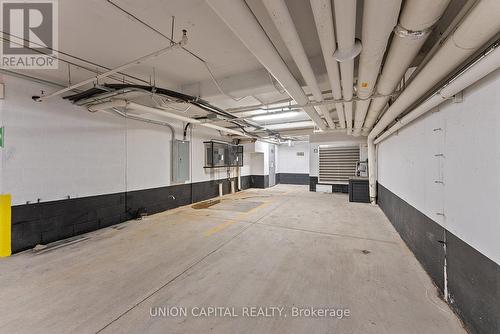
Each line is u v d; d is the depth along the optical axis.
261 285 2.14
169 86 3.72
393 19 1.22
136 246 3.15
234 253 2.90
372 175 6.20
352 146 7.99
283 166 12.10
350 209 5.52
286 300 1.91
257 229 3.93
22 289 2.09
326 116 4.22
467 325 1.57
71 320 1.67
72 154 3.64
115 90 2.96
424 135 2.46
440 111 2.05
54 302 1.89
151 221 4.49
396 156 3.84
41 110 3.28
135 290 2.07
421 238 2.54
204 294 2.00
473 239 1.52
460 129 1.70
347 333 1.53
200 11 1.94
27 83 3.14
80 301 1.90
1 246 2.83
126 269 2.47
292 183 11.97
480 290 1.43
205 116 5.39
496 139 1.31
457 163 1.74
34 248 3.07
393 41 1.54
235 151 8.66
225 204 6.30
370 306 1.81
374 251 2.92
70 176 3.62
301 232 3.75
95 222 3.96
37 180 3.23
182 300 1.91
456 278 1.72
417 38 1.36
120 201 4.41
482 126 1.44
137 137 4.79
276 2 1.19
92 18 2.03
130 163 4.63
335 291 2.03
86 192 3.84
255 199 7.13
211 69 3.09
